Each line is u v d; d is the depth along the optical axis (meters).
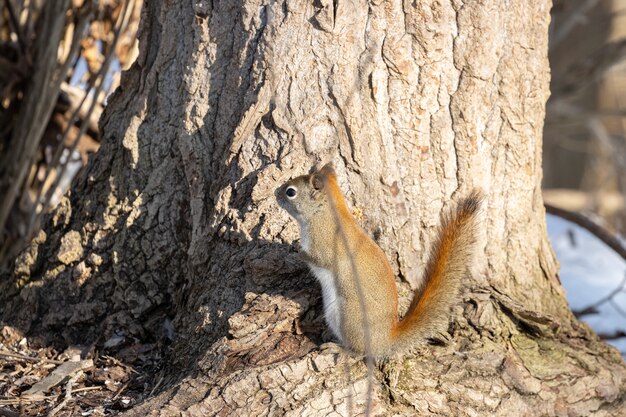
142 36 5.06
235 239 4.58
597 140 13.62
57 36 6.07
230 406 3.98
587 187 14.31
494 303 4.64
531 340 4.67
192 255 4.75
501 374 4.36
